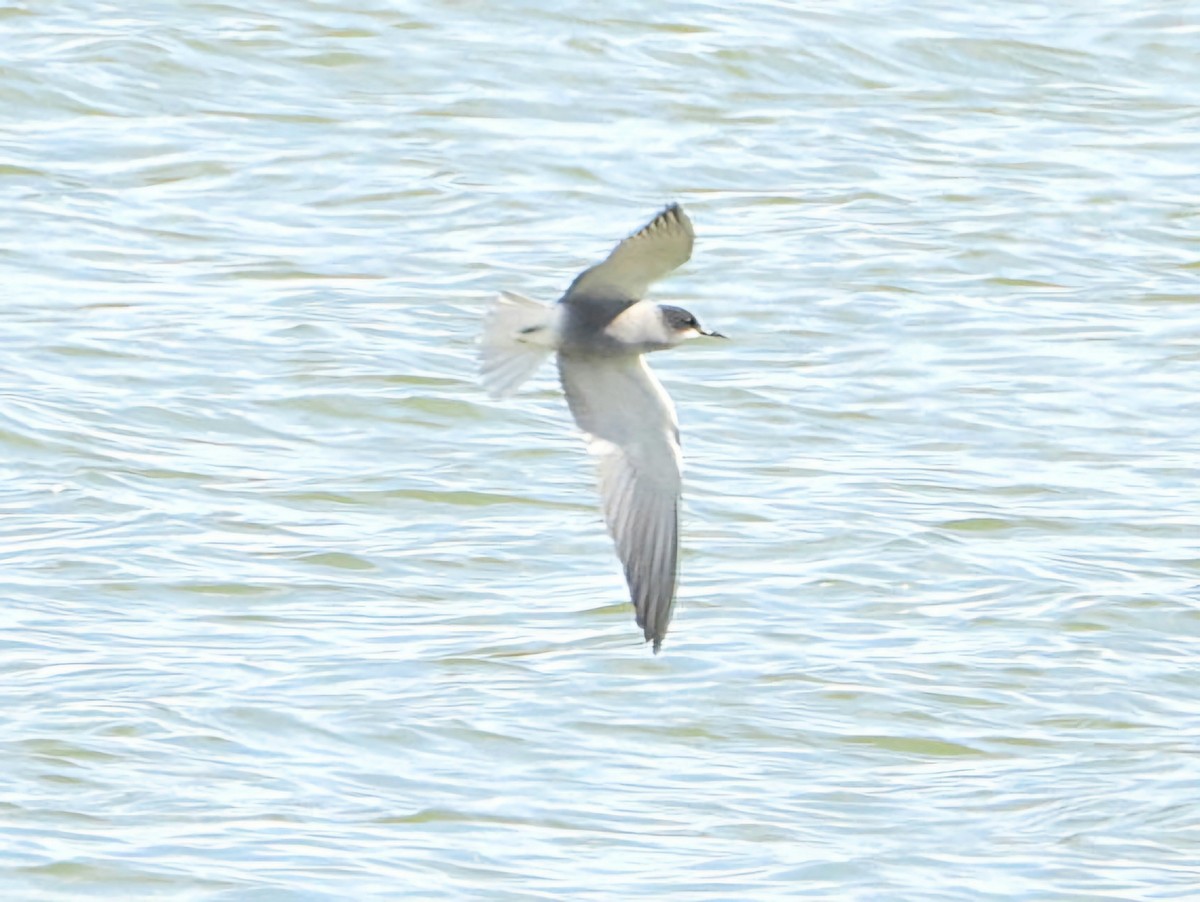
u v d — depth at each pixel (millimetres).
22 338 18797
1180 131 25328
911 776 12586
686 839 11797
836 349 19453
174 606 14367
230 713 12883
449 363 18703
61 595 14414
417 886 11203
